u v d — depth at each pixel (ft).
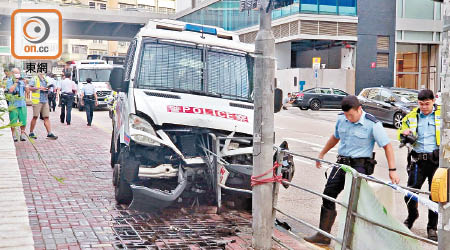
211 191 23.93
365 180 14.34
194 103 23.71
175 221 21.90
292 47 146.00
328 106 104.94
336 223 22.62
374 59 126.41
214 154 22.52
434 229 20.30
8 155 19.98
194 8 185.88
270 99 17.67
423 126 20.99
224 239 19.36
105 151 41.73
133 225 20.95
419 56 130.52
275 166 18.07
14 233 11.09
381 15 125.70
